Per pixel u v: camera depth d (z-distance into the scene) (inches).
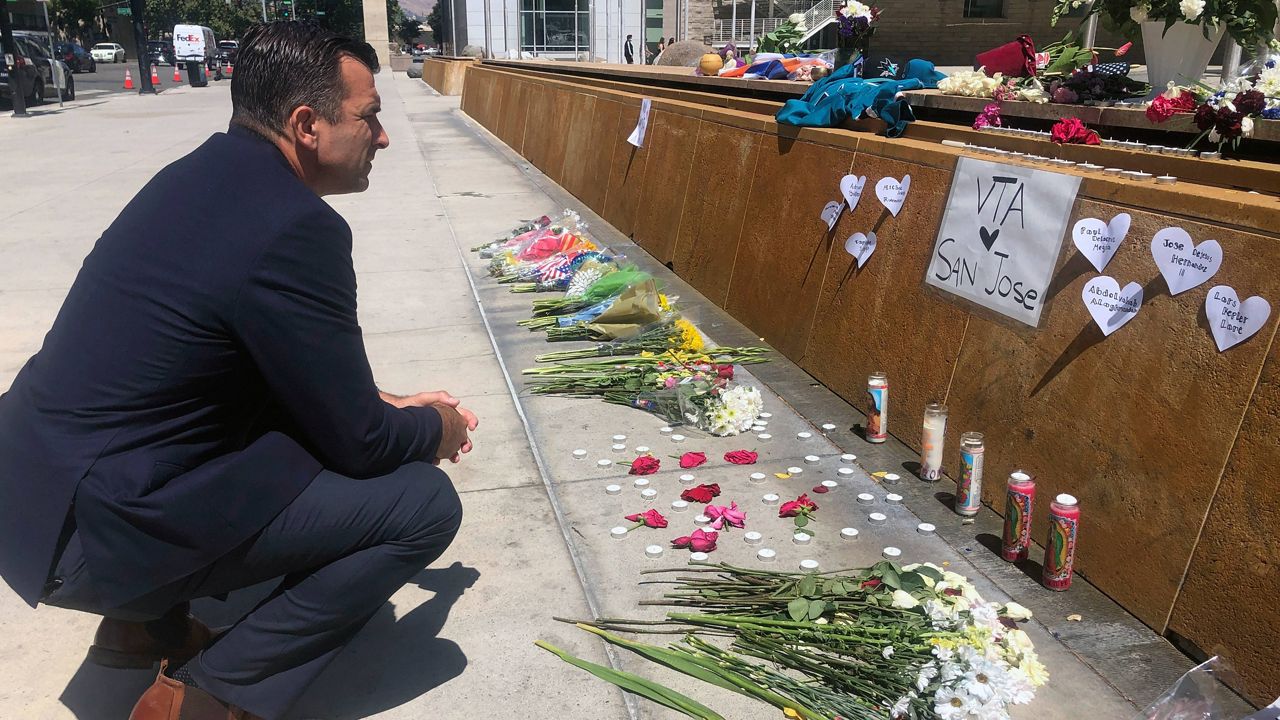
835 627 102.8
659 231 298.8
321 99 87.1
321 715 98.0
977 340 144.0
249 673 86.7
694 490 140.6
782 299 210.2
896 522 133.9
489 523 136.3
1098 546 116.8
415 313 242.1
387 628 112.3
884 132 187.9
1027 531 121.2
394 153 574.9
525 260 277.4
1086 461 120.3
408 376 197.8
